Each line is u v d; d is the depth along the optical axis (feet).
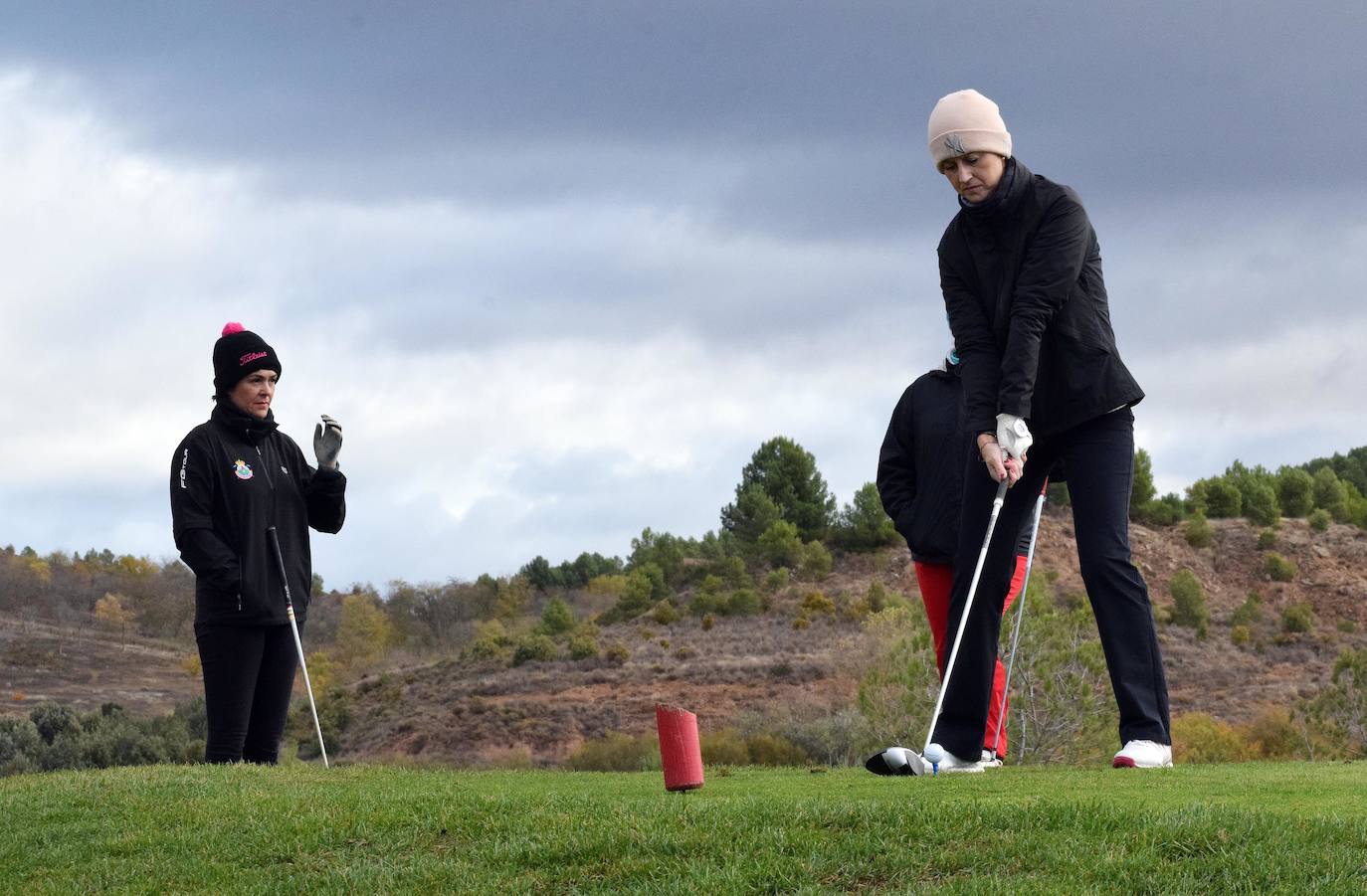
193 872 25.67
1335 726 151.43
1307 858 19.89
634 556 485.15
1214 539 355.56
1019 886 19.92
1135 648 33.19
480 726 254.06
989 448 32.24
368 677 322.34
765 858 22.36
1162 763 32.94
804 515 381.19
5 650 418.31
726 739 190.60
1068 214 32.37
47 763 184.96
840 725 177.99
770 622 318.24
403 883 23.68
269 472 42.27
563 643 313.53
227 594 40.63
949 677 32.91
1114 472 33.47
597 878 22.84
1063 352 33.04
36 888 25.73
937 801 24.94
